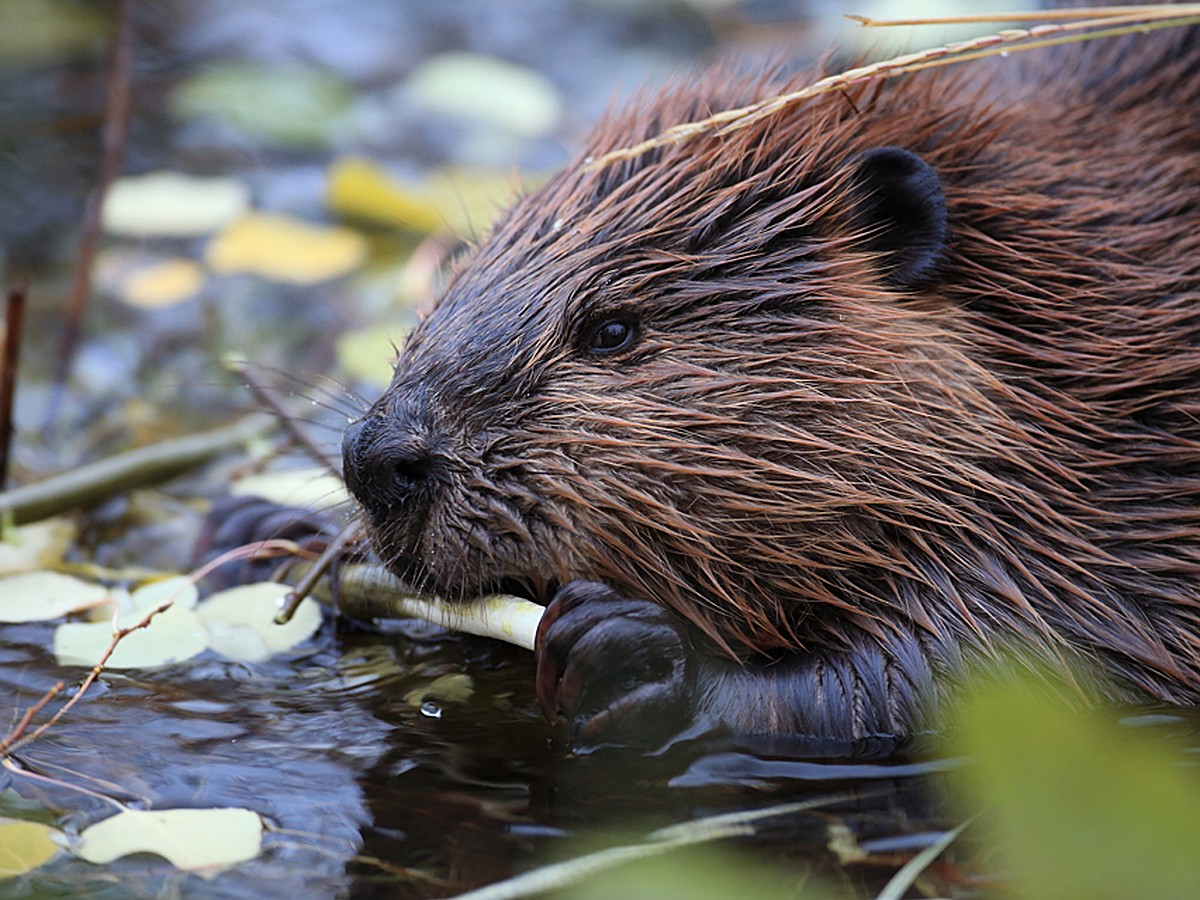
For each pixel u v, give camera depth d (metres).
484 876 4.81
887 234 6.36
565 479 5.89
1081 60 7.95
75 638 6.67
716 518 5.93
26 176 11.91
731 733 5.82
